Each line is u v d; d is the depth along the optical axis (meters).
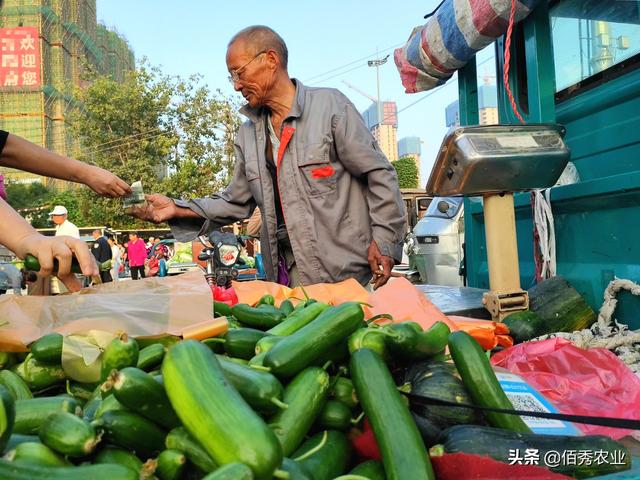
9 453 1.20
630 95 3.35
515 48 4.61
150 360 1.73
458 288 4.32
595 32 3.65
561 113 4.04
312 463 1.40
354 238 3.69
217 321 1.95
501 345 2.91
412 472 1.28
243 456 1.07
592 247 3.44
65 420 1.26
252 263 10.84
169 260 16.28
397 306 2.77
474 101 4.82
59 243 2.04
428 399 1.56
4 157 2.96
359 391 1.51
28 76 80.88
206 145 37.91
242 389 1.40
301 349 1.63
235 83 3.64
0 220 2.10
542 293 3.38
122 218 38.09
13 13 82.25
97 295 2.18
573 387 2.10
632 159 3.36
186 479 1.26
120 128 37.38
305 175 3.60
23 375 1.81
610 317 3.15
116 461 1.28
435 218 9.84
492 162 3.00
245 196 4.22
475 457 1.30
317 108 3.61
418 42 4.62
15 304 2.06
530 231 4.12
